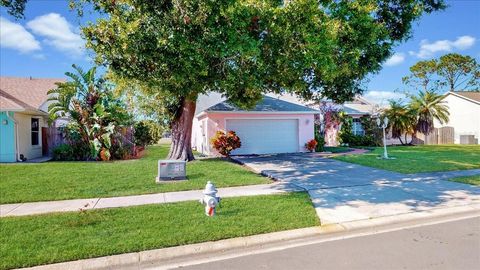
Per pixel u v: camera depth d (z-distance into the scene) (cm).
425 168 1173
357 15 811
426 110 2708
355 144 2553
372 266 402
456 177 997
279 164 1380
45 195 788
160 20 716
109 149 1588
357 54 832
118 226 545
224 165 1298
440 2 969
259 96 1364
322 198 750
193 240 483
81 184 913
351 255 441
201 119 2128
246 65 848
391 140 2789
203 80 853
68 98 1619
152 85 865
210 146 1819
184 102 1442
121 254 441
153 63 782
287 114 1942
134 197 775
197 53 725
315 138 2033
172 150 1475
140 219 582
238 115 1866
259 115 1897
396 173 1087
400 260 419
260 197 752
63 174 1069
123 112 1655
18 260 414
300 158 1605
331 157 1620
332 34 745
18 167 1230
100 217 594
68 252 437
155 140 2689
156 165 1287
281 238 503
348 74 975
